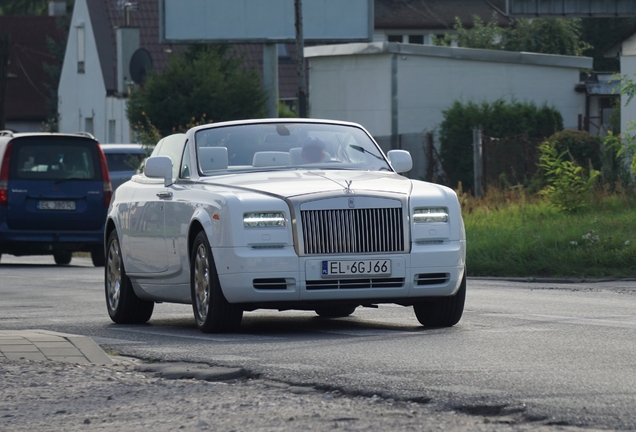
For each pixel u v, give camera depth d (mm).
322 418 12867
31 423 13359
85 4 127125
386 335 21047
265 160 24266
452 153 79375
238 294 21312
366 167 24625
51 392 15281
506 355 17781
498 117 79500
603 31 144375
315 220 21422
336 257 21375
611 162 61469
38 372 16859
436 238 21938
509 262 39812
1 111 101500
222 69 92250
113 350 19641
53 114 151625
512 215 51094
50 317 26766
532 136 80312
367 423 12500
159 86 88812
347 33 94188
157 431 12602
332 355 18203
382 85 87500
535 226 45625
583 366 16422
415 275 21703
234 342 20422
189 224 22719
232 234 21344
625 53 74875
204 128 25125
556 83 88500
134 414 13609
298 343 20016
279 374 16188
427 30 148375
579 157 67875
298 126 25234
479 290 32750
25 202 49094
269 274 21203
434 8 150500
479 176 61781
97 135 124188
